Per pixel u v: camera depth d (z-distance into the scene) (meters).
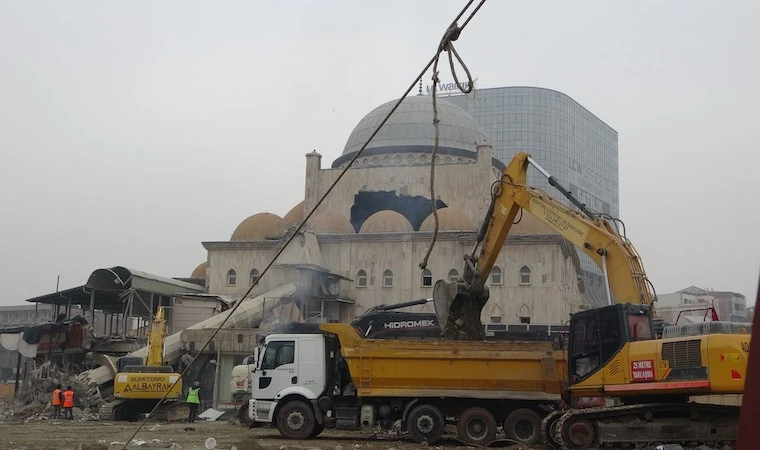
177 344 49.22
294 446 20.64
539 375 21.62
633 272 21.47
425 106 77.94
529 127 179.50
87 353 50.22
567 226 23.09
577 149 188.75
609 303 21.45
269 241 69.00
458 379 21.95
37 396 40.31
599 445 18.77
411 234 65.38
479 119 182.00
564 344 23.56
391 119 77.12
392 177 72.38
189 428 28.09
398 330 37.97
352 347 22.72
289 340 23.56
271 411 23.34
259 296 58.88
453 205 70.69
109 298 64.12
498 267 62.06
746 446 3.15
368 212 74.00
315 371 23.28
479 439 21.58
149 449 19.47
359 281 66.12
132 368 36.25
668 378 18.42
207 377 50.03
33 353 51.34
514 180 25.14
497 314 61.16
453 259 64.25
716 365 17.72
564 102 184.62
